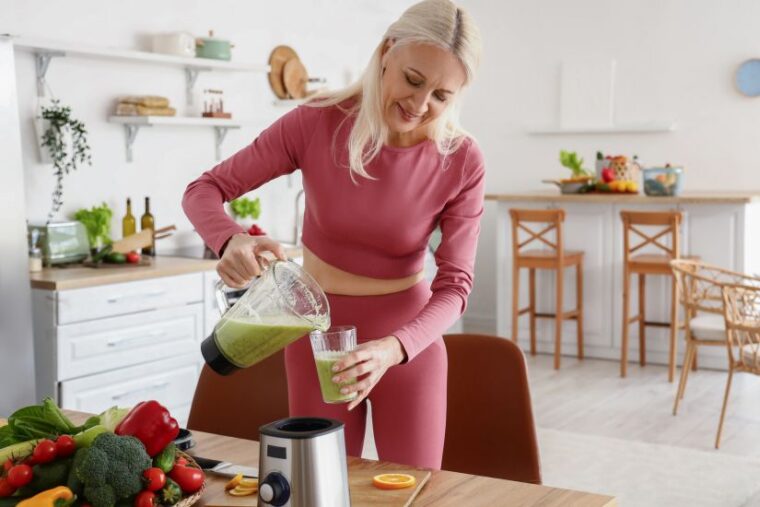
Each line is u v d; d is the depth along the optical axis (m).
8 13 4.18
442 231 1.99
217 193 1.90
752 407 4.95
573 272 6.10
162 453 1.35
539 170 7.20
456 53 1.70
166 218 5.09
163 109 4.77
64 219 4.49
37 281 3.76
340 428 1.29
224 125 5.03
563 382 5.51
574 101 6.99
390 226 1.92
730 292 4.25
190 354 4.34
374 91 1.83
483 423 2.16
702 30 6.50
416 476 1.50
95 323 3.88
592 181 6.16
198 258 4.60
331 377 1.46
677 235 5.43
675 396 5.17
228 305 1.67
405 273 1.98
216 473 1.54
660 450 4.24
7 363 3.60
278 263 1.51
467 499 1.41
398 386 1.93
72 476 1.28
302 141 1.95
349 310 1.96
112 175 4.74
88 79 4.57
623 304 5.61
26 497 1.30
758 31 6.32
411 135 1.90
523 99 7.20
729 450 4.24
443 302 1.84
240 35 5.46
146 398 4.14
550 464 4.05
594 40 6.90
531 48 7.14
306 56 5.96
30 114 4.29
